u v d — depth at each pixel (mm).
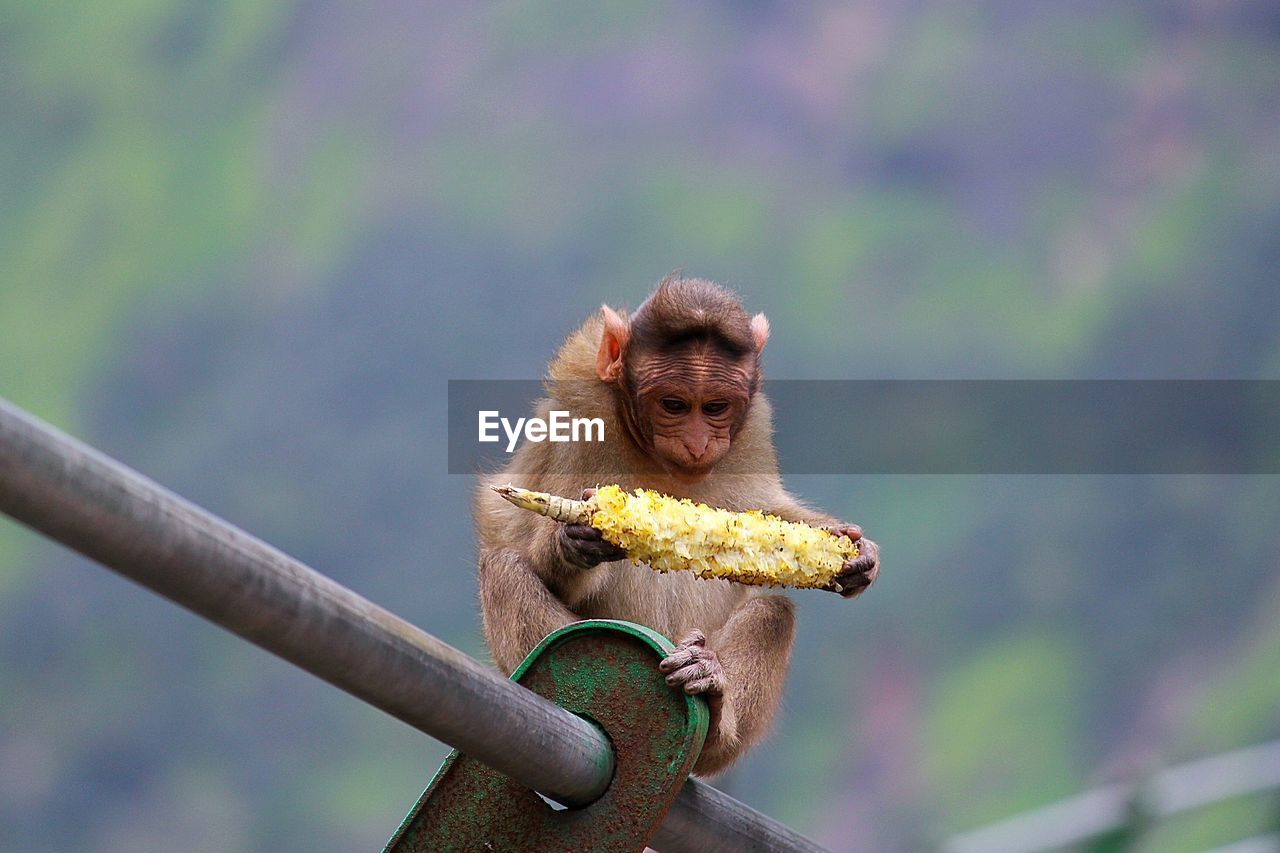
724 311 28078
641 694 17047
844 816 147125
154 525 12438
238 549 13070
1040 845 50781
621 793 16938
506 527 29812
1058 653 152250
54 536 12094
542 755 16078
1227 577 152625
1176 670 148625
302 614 13578
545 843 17094
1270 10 180250
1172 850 95250
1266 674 145125
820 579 21266
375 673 14281
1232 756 50969
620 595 29656
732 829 19406
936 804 146375
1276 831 55781
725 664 27234
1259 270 169625
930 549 157125
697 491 29500
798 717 152250
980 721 150000
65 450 11922
